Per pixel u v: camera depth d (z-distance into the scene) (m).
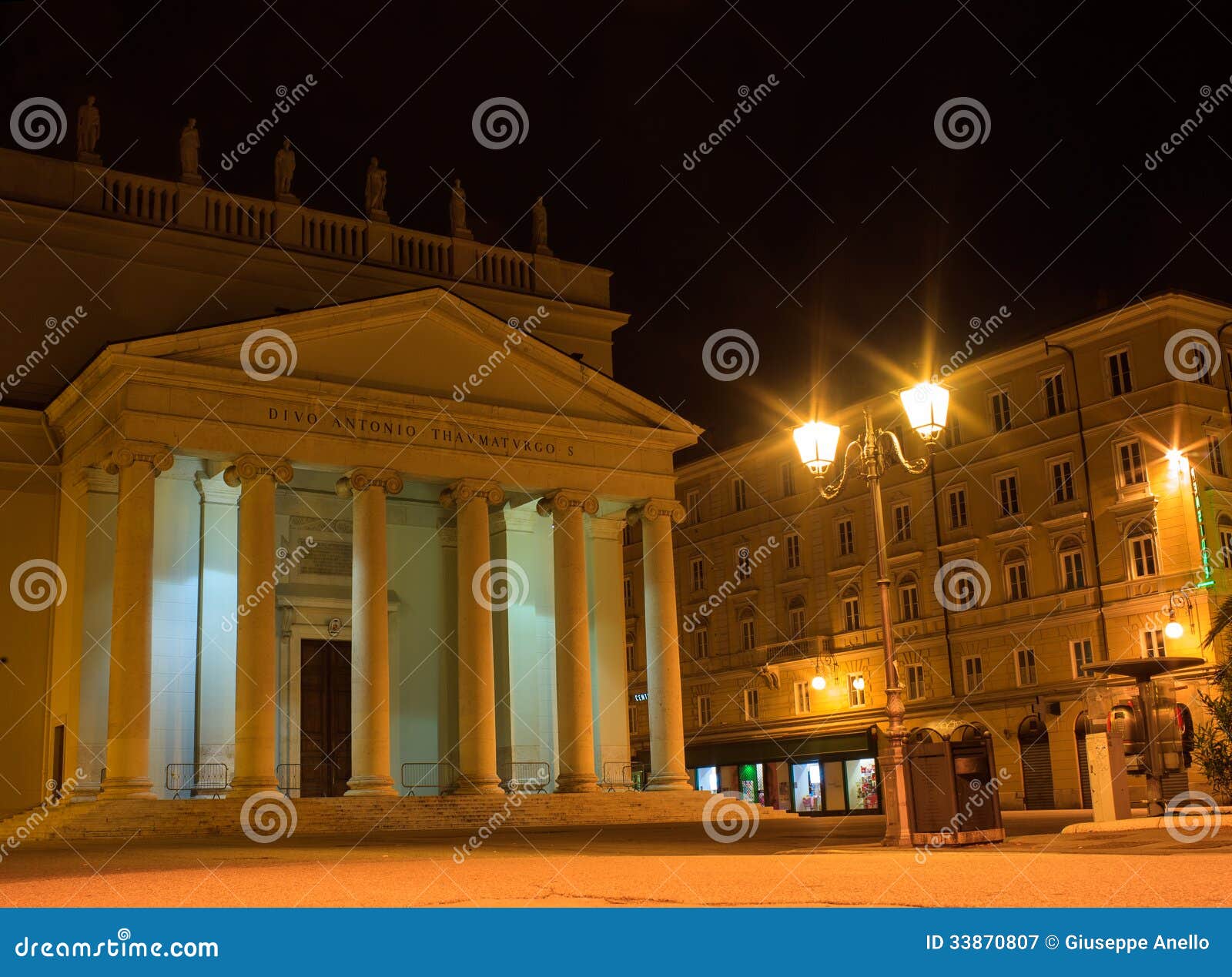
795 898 10.23
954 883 11.23
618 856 17.95
